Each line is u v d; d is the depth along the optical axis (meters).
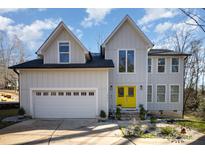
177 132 9.04
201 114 16.47
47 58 13.73
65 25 13.41
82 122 11.55
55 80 13.06
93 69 12.93
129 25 15.05
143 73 15.04
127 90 15.04
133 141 7.55
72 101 13.05
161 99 17.62
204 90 26.27
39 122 11.47
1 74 39.75
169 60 17.72
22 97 13.10
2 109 20.20
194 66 25.84
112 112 14.04
